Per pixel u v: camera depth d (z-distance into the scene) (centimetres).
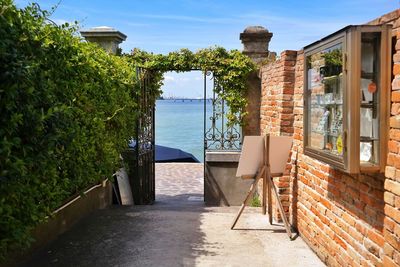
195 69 926
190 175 1316
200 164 1535
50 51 409
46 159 358
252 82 923
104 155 620
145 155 906
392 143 306
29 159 330
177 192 1076
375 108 336
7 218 322
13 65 300
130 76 777
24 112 322
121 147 744
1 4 324
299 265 464
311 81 477
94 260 476
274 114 671
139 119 855
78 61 495
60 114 371
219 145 927
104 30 896
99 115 579
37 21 403
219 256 491
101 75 593
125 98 722
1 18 313
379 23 349
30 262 466
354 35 337
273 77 688
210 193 896
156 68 925
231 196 895
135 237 562
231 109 919
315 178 499
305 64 491
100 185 753
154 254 497
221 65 909
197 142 3038
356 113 341
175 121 5728
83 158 532
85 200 677
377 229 346
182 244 535
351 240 396
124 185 850
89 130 548
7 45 307
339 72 379
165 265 462
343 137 355
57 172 439
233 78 911
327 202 459
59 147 388
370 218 358
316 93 458
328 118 416
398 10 315
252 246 527
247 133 926
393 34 322
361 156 357
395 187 299
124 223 632
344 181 412
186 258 485
